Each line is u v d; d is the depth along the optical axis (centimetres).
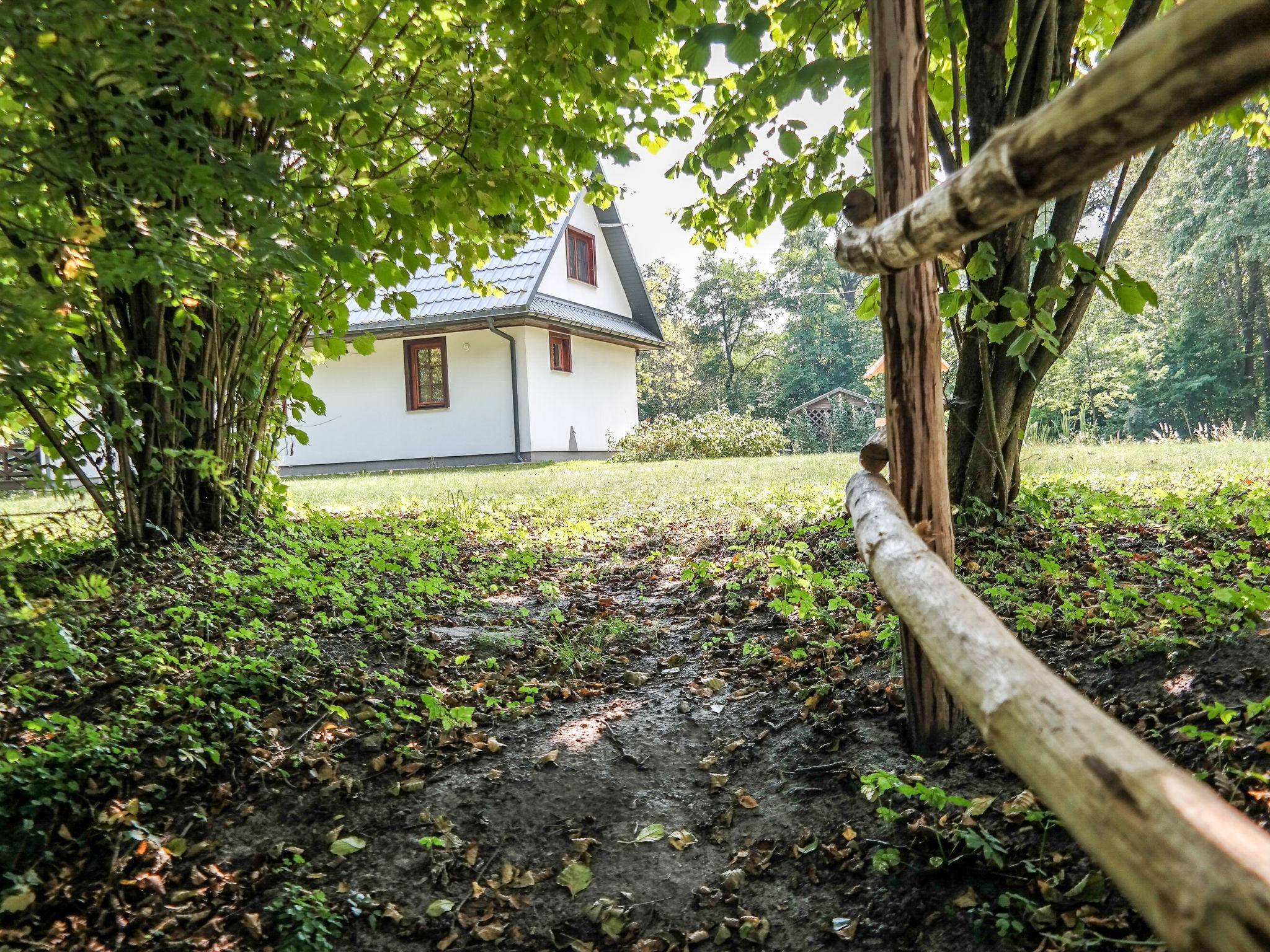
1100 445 1518
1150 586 380
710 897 245
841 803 269
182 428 564
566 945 234
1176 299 3167
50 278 367
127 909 243
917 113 244
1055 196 123
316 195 476
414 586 495
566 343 1994
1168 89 91
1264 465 789
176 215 342
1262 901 63
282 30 365
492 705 351
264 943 234
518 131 528
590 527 733
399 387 1905
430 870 262
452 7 513
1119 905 203
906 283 249
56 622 321
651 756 316
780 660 372
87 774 282
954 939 211
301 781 298
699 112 587
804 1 425
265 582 483
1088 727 91
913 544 179
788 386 4581
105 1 283
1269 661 268
